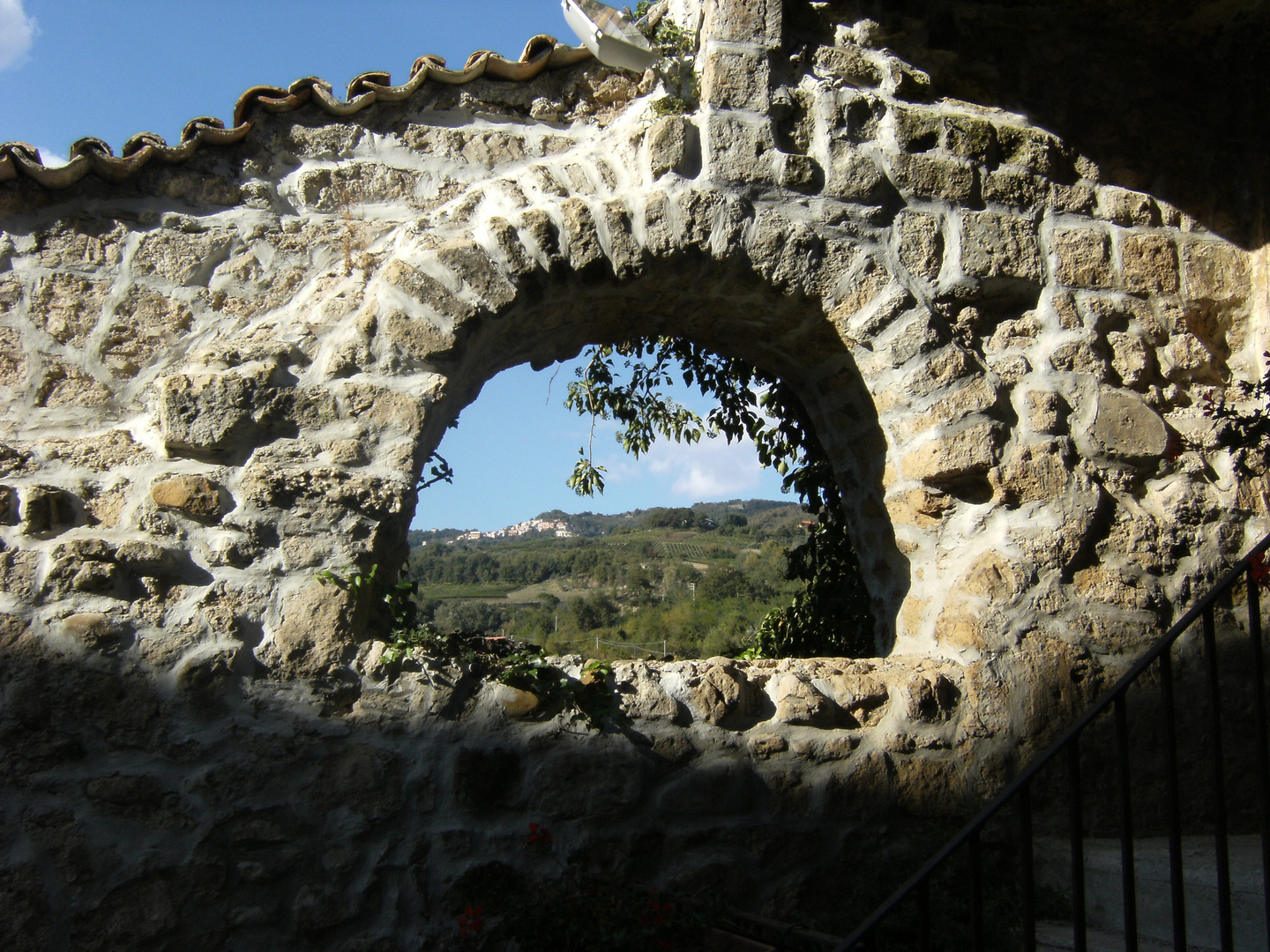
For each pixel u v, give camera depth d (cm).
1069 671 342
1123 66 405
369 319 330
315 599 307
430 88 369
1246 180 400
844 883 320
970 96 390
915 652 366
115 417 326
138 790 285
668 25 376
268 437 321
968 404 352
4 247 328
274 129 355
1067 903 306
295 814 291
